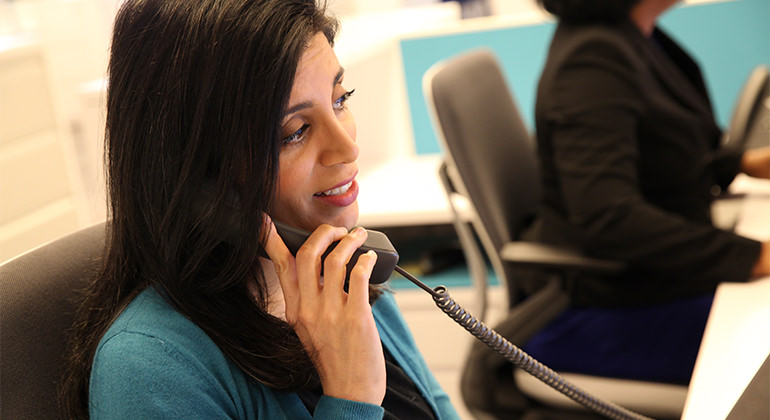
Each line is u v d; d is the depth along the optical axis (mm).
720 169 1797
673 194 1631
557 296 1557
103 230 982
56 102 2906
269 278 869
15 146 2732
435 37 2496
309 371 822
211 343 788
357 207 863
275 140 750
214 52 728
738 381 985
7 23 3316
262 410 798
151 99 755
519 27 2422
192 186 759
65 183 2941
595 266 1489
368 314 785
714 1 2281
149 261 793
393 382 953
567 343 1544
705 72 2348
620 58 1537
